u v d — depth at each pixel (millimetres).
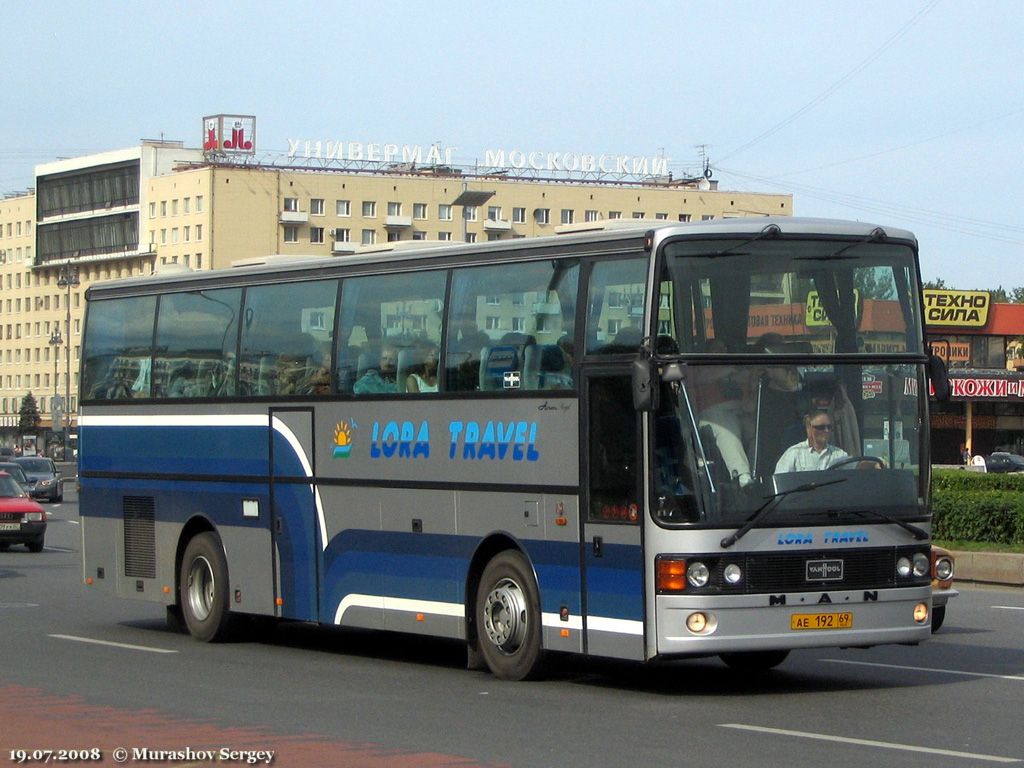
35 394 149000
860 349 14906
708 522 14023
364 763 11164
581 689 15477
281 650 19641
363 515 17922
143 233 129625
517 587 15977
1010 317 93312
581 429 15109
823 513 14367
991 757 11383
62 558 37844
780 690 15305
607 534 14742
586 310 15219
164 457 21344
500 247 16406
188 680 16281
